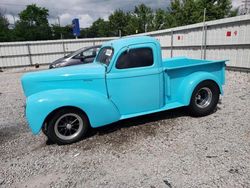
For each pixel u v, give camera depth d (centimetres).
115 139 414
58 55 2108
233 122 450
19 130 491
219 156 332
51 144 414
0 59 1914
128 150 371
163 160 333
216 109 531
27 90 416
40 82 412
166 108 463
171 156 342
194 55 1210
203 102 492
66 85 415
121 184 288
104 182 295
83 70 425
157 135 417
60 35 6153
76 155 368
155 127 454
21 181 309
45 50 2052
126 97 432
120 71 419
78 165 339
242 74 912
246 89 701
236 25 920
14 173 328
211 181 280
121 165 330
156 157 343
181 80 473
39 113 375
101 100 409
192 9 3444
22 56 1983
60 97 384
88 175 312
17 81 1217
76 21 2147
